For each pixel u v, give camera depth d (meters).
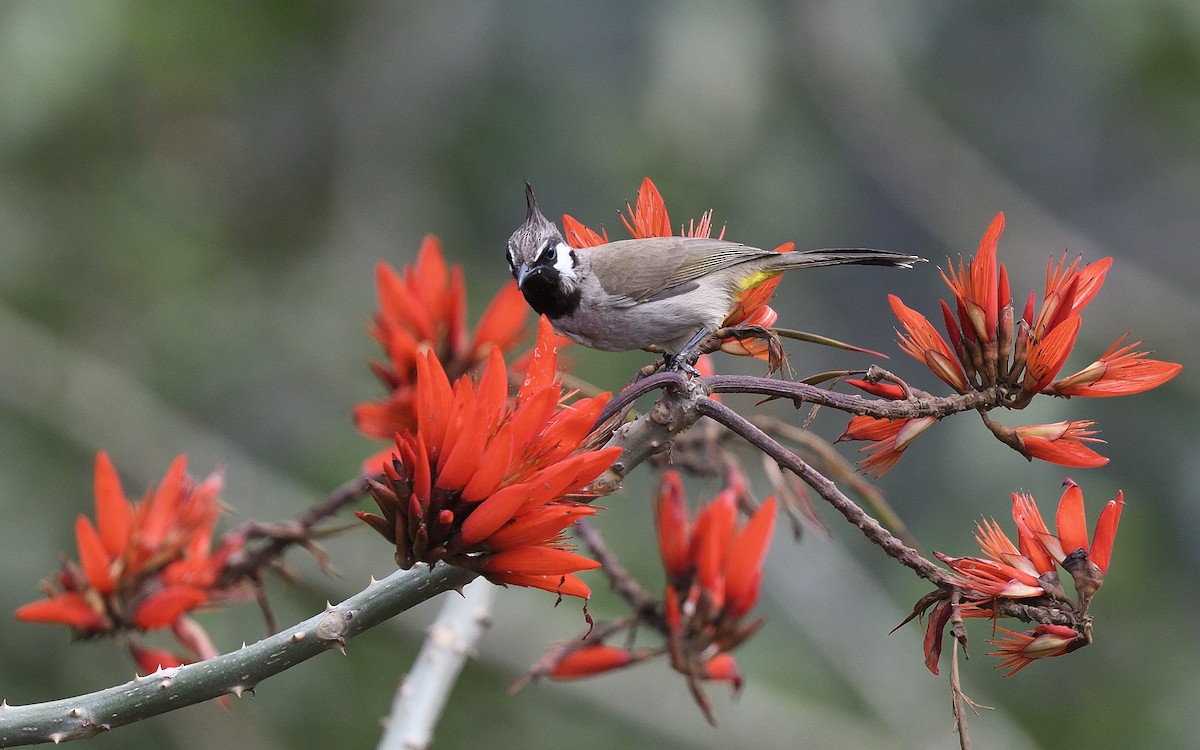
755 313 4.82
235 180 12.91
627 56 12.90
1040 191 15.33
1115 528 3.81
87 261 11.57
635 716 10.60
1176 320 13.75
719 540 4.96
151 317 11.67
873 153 13.95
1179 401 12.46
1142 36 11.93
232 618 9.86
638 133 12.21
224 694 3.64
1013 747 11.23
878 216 15.29
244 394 12.09
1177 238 15.09
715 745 10.73
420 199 13.30
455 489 3.49
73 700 3.65
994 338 4.03
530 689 10.48
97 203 11.57
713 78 11.78
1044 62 14.56
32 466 11.33
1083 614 3.79
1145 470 12.17
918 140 14.05
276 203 13.22
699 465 5.39
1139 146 14.33
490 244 13.25
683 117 11.79
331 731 10.39
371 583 3.68
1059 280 4.13
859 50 13.40
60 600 4.80
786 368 4.34
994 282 4.04
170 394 11.84
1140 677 11.31
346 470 11.49
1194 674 11.27
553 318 6.28
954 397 4.03
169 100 11.96
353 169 13.35
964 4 14.38
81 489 11.46
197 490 5.15
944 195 14.29
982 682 11.83
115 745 10.05
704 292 5.95
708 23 12.01
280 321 12.23
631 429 3.78
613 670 5.02
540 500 3.52
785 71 13.04
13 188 11.41
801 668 11.88
